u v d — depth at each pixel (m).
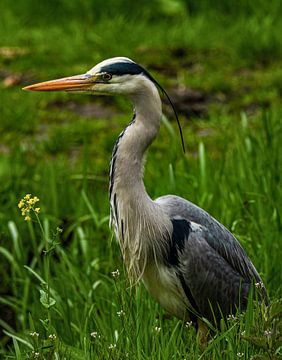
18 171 13.29
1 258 11.73
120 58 8.47
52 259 11.47
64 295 10.13
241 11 21.48
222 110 16.69
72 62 18.97
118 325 8.80
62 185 12.97
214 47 19.59
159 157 14.34
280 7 21.19
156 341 7.98
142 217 8.52
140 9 21.59
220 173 11.85
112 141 15.36
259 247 10.16
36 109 17.02
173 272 8.60
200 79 17.94
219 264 8.62
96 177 13.10
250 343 7.57
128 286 8.97
